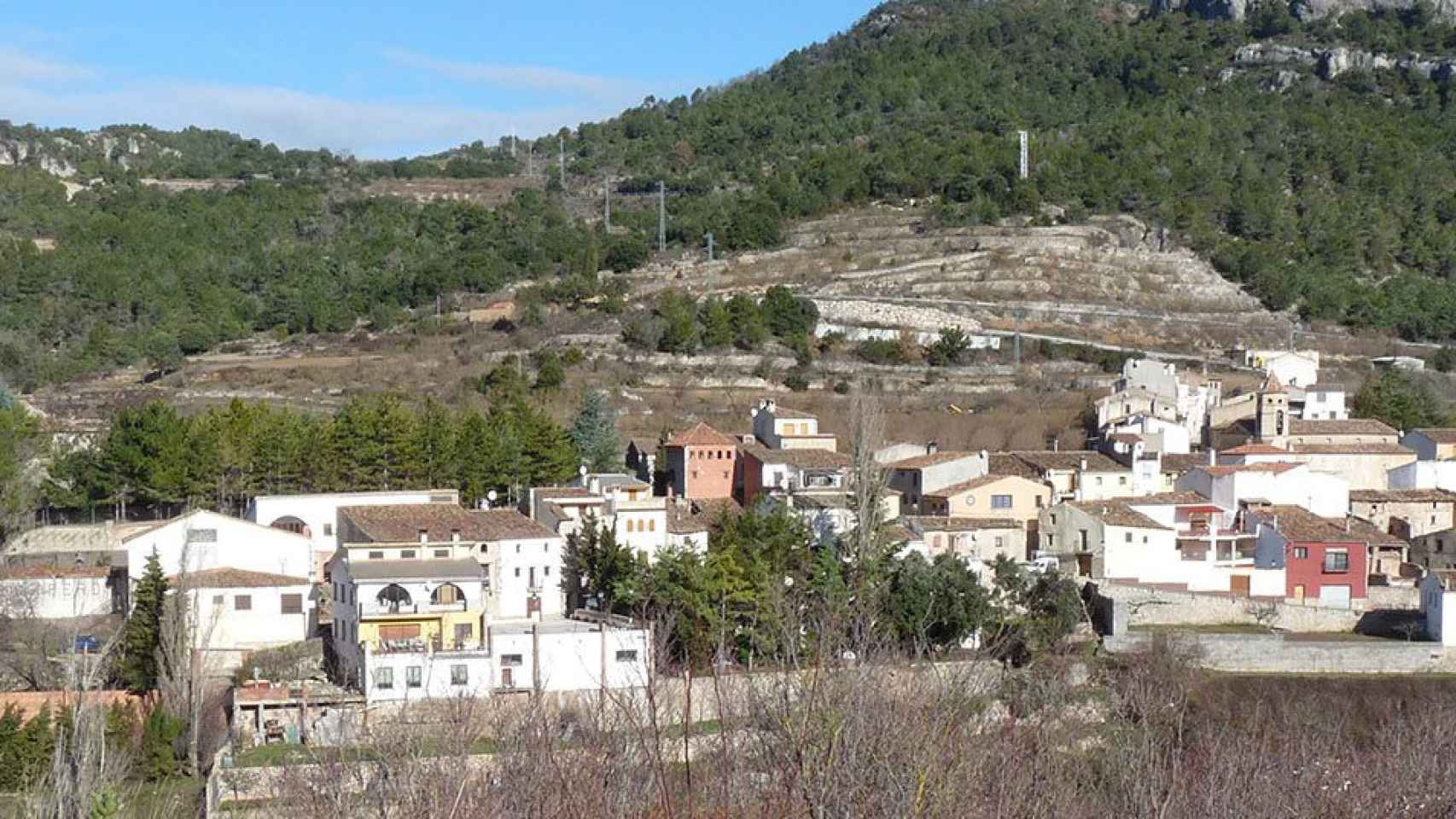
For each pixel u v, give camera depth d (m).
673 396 135.62
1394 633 87.75
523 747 31.83
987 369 144.75
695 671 57.25
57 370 147.88
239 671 73.50
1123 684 64.88
